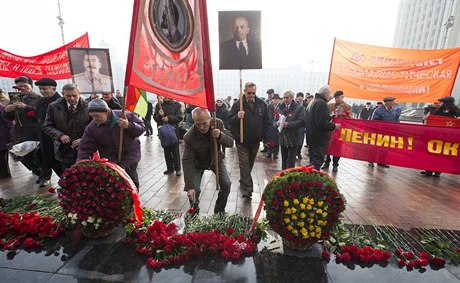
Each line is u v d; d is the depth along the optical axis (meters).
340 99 5.27
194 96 2.38
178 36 2.25
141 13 2.19
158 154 7.37
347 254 2.05
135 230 2.29
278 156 7.50
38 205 2.80
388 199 4.13
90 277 1.83
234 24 3.36
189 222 2.54
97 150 3.00
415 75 5.86
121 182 2.18
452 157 3.47
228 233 2.32
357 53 6.01
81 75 4.10
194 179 2.95
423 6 54.12
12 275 1.83
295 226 2.02
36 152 4.68
